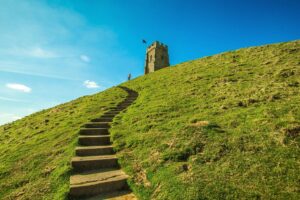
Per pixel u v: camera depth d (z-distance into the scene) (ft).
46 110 83.30
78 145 33.63
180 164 25.30
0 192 25.16
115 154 31.04
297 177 20.80
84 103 77.82
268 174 21.75
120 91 94.43
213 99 49.42
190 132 32.76
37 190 24.22
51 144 37.09
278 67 63.52
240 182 21.13
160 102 55.88
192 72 87.81
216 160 25.35
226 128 32.96
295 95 41.93
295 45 85.10
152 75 113.09
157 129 36.96
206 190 20.47
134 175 25.02
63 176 25.58
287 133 28.09
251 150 26.21
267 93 45.24
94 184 22.66
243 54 93.71
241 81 58.70
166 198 20.44
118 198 21.58
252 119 34.30
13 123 74.38
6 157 35.40
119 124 44.06
